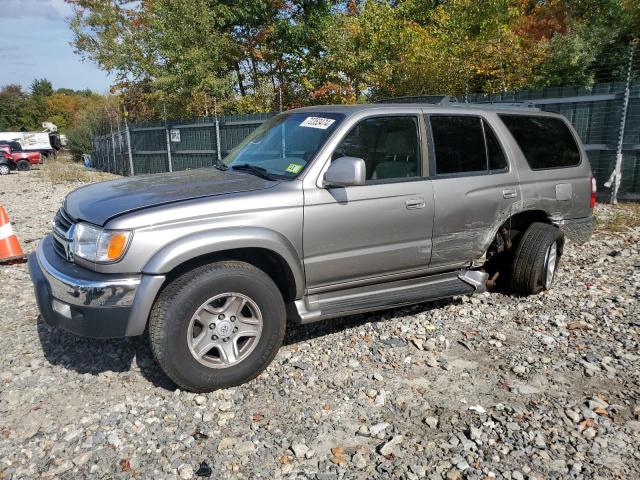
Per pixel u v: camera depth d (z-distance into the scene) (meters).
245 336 3.62
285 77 21.09
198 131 16.75
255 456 2.92
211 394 3.53
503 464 2.86
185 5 18.19
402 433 3.13
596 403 3.40
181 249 3.28
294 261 3.72
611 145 10.08
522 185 4.93
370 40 16.44
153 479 2.75
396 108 4.30
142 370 3.86
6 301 5.36
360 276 4.15
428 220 4.31
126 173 21.55
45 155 38.25
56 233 3.78
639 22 12.88
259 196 3.61
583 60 13.00
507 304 5.15
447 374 3.82
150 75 19.91
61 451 2.96
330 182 3.70
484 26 15.62
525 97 11.07
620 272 6.11
